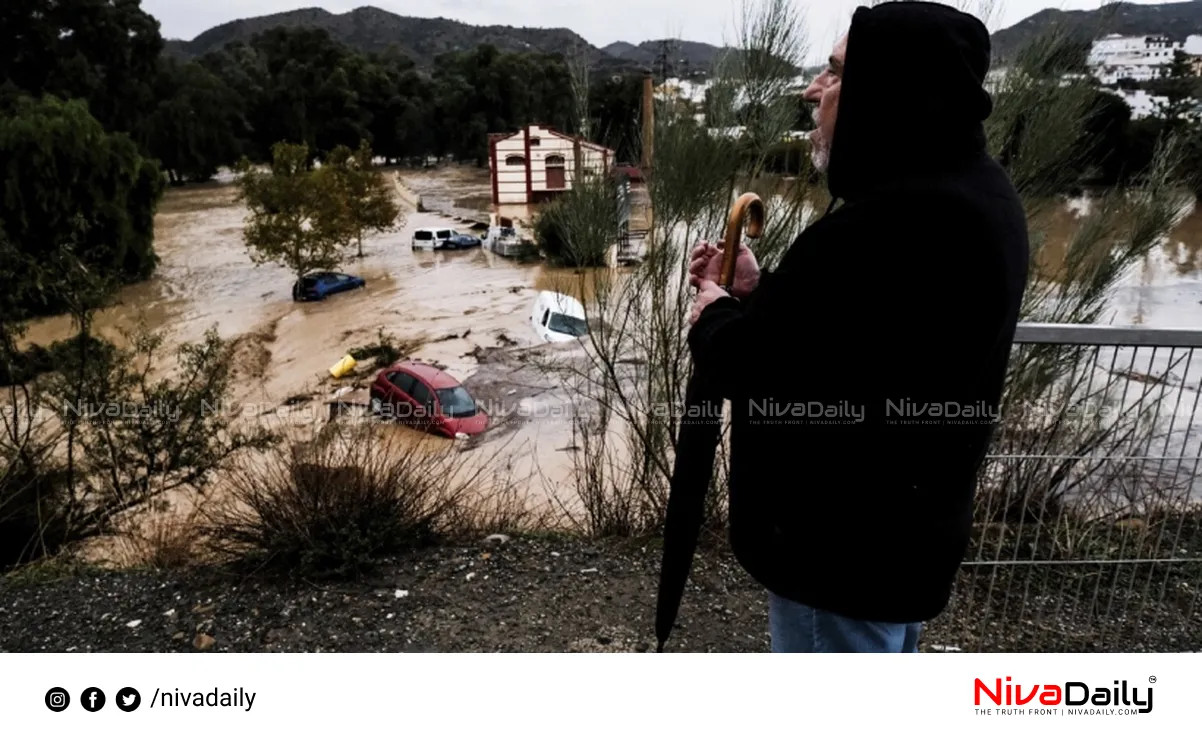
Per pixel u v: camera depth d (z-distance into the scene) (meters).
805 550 1.42
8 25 65.50
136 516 6.22
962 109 1.31
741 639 2.91
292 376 17.50
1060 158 3.87
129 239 29.81
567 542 3.96
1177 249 28.19
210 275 31.53
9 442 6.41
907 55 1.30
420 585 3.36
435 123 94.38
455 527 4.13
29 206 27.77
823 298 1.25
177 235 43.28
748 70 4.25
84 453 6.58
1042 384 3.00
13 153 27.33
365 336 20.95
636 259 4.79
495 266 31.11
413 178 80.62
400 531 3.78
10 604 3.31
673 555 1.66
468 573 3.49
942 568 1.42
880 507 1.34
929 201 1.24
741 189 4.33
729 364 1.37
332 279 27.36
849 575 1.39
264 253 27.80
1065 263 4.14
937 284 1.23
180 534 4.26
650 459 4.41
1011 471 3.01
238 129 86.25
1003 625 2.82
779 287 1.31
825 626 1.48
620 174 4.97
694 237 4.28
